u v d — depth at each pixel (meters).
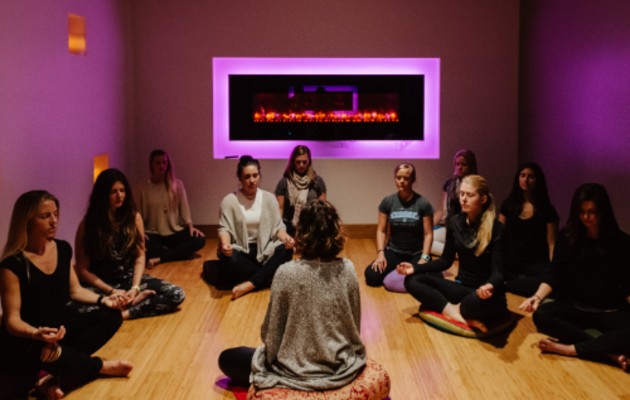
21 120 4.50
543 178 5.19
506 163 7.37
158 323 4.45
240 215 5.27
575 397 3.32
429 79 7.34
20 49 4.48
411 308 4.77
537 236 5.20
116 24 6.68
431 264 4.48
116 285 4.37
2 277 3.19
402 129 7.36
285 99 7.30
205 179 7.32
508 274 5.18
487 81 7.27
